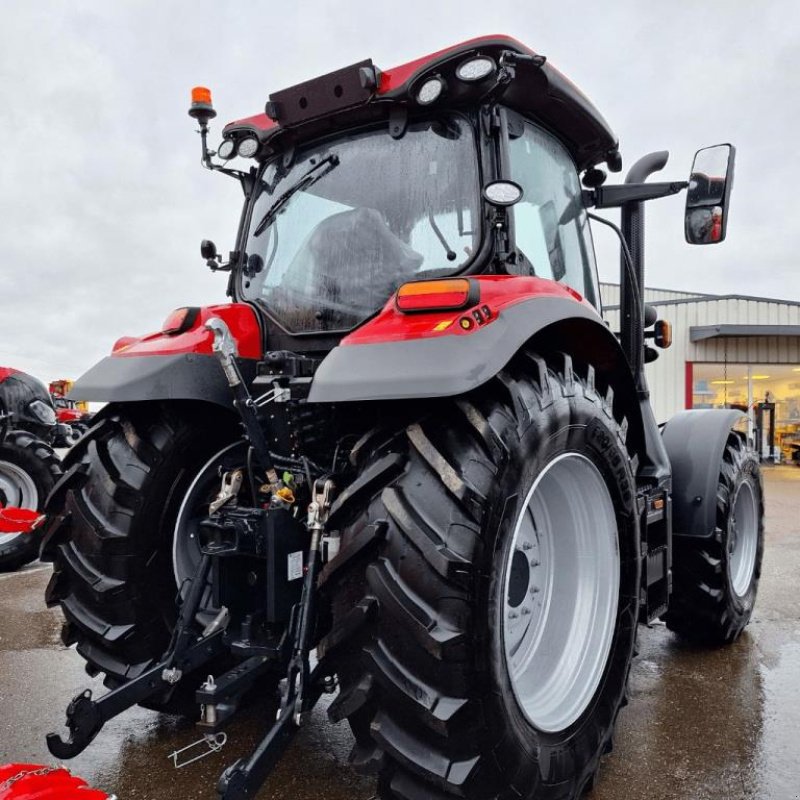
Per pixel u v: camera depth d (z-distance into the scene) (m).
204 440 2.44
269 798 2.10
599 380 2.52
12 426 5.68
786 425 17.56
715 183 2.87
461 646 1.59
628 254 3.09
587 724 2.12
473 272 2.17
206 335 2.41
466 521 1.65
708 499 3.22
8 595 4.52
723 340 17.64
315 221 2.51
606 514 2.29
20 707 2.78
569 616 2.30
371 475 1.72
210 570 2.27
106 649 2.32
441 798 1.62
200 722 1.79
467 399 1.78
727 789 2.19
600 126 2.75
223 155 2.71
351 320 2.37
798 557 5.63
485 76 2.03
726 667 3.26
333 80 2.33
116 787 2.17
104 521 2.27
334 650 1.70
